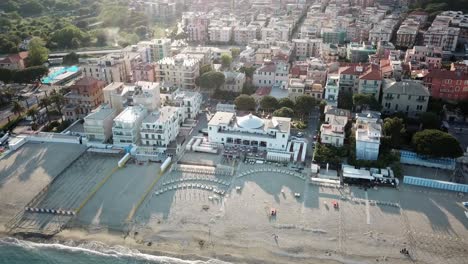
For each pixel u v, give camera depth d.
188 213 142.00
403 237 130.50
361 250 125.75
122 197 150.50
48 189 155.12
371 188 155.12
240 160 173.88
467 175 164.12
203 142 187.12
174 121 190.88
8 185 157.50
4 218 140.75
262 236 131.75
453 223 136.50
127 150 180.00
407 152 174.88
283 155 173.12
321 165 169.62
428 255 123.56
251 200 148.38
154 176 163.62
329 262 121.81
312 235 131.75
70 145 188.00
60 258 124.50
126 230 135.00
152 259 123.56
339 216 140.12
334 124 177.62
